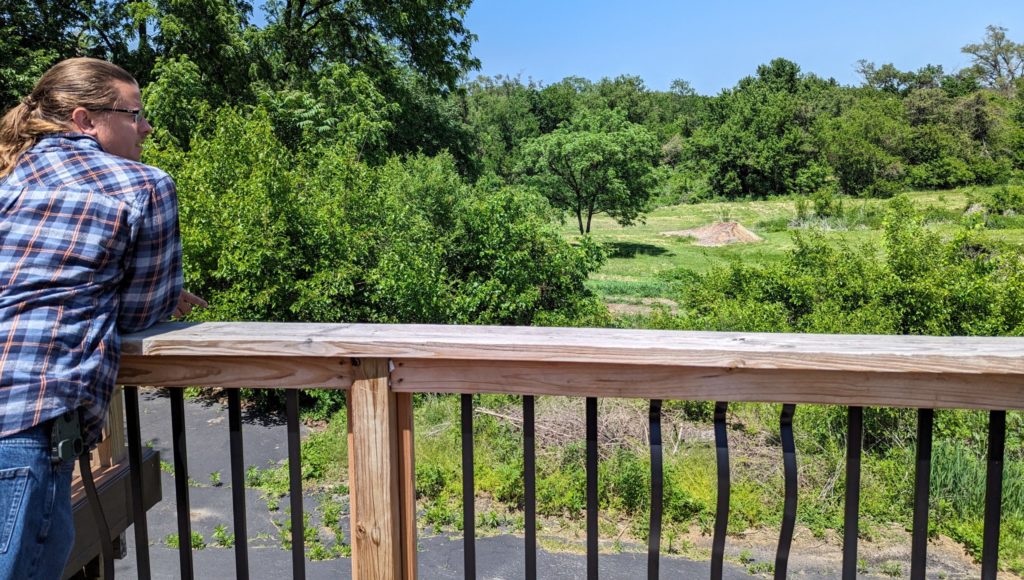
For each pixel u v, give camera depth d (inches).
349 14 811.4
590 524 73.2
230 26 678.5
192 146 382.0
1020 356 60.8
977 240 373.4
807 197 2337.6
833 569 179.6
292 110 587.5
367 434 71.5
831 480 223.1
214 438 283.1
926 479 67.0
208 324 76.2
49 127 66.9
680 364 64.7
